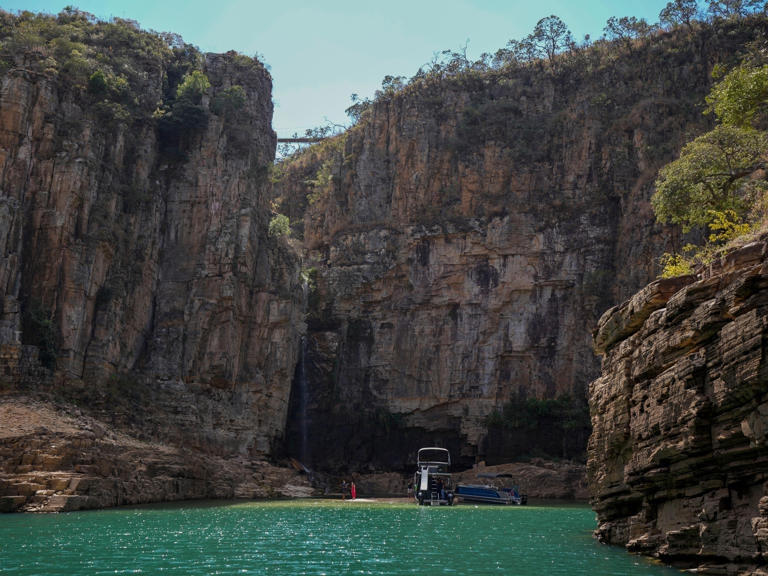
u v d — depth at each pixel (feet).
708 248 91.50
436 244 296.10
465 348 284.00
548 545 84.28
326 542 85.10
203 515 119.65
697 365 59.93
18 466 128.67
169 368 216.33
